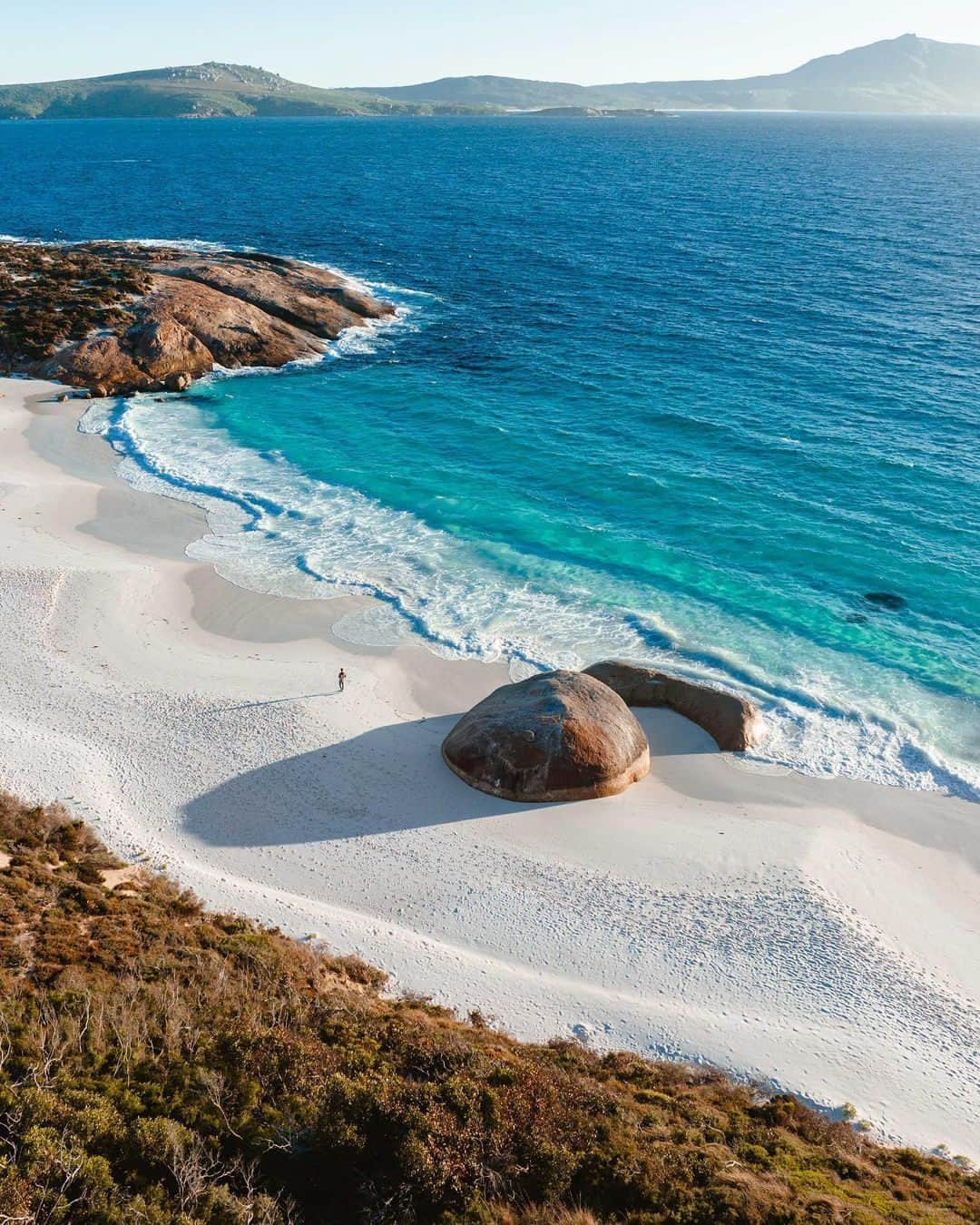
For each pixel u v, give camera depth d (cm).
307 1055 1858
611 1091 1992
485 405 6506
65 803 2967
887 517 4794
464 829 2995
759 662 3775
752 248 11225
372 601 4288
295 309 8106
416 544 4734
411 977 2433
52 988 1955
